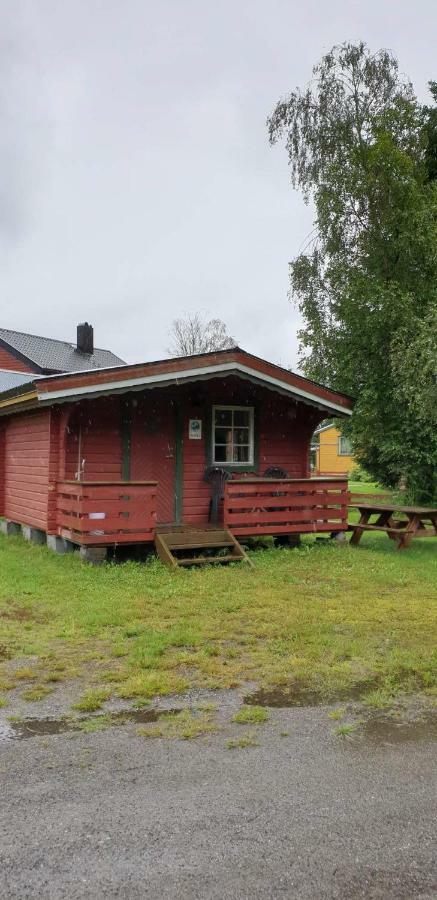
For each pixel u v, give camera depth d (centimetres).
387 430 1861
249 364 1021
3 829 278
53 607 665
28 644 542
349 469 3619
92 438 1033
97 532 891
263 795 308
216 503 1088
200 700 429
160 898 238
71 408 961
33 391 914
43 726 386
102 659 507
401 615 651
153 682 454
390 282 1803
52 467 1003
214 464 1126
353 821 287
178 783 319
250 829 280
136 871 252
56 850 264
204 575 839
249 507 1000
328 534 1293
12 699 427
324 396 1092
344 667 493
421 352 1455
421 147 1939
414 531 1080
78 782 319
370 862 259
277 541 1119
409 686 457
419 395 1436
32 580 793
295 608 673
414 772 334
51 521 1005
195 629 589
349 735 379
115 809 294
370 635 579
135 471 1062
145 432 1072
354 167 1894
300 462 1207
